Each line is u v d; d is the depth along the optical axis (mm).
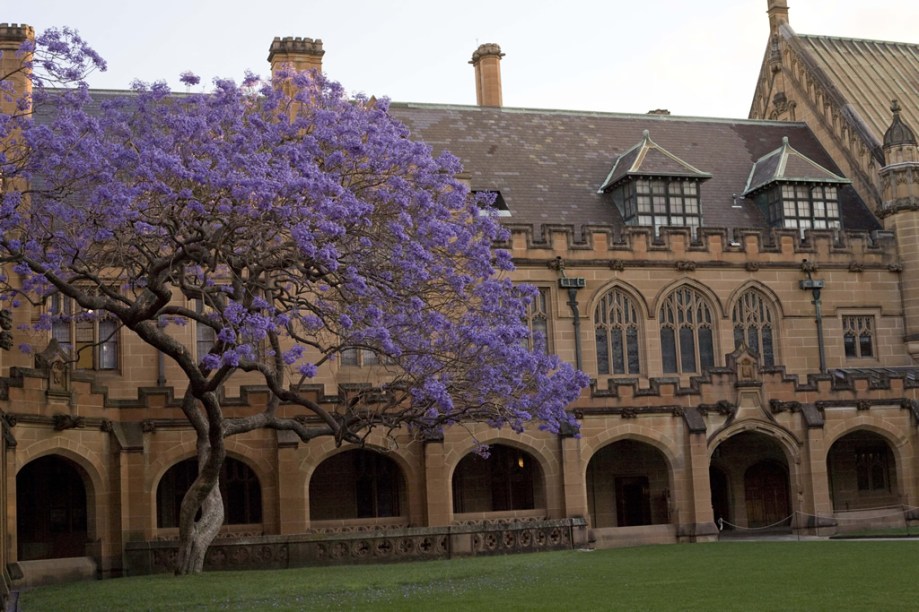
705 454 40781
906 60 58406
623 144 53312
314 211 26391
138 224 27109
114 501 34594
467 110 52969
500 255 31922
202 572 29359
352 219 27125
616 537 39438
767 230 49875
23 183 33969
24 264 26594
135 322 27031
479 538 33656
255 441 36719
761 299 47781
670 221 48781
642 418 40781
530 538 34875
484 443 38969
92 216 25953
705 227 47406
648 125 54969
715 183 52125
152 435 35531
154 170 25281
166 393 35844
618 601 20188
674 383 41375
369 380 41719
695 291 47031
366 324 28672
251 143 27641
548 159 51312
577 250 45656
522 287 32719
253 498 41000
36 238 26828
